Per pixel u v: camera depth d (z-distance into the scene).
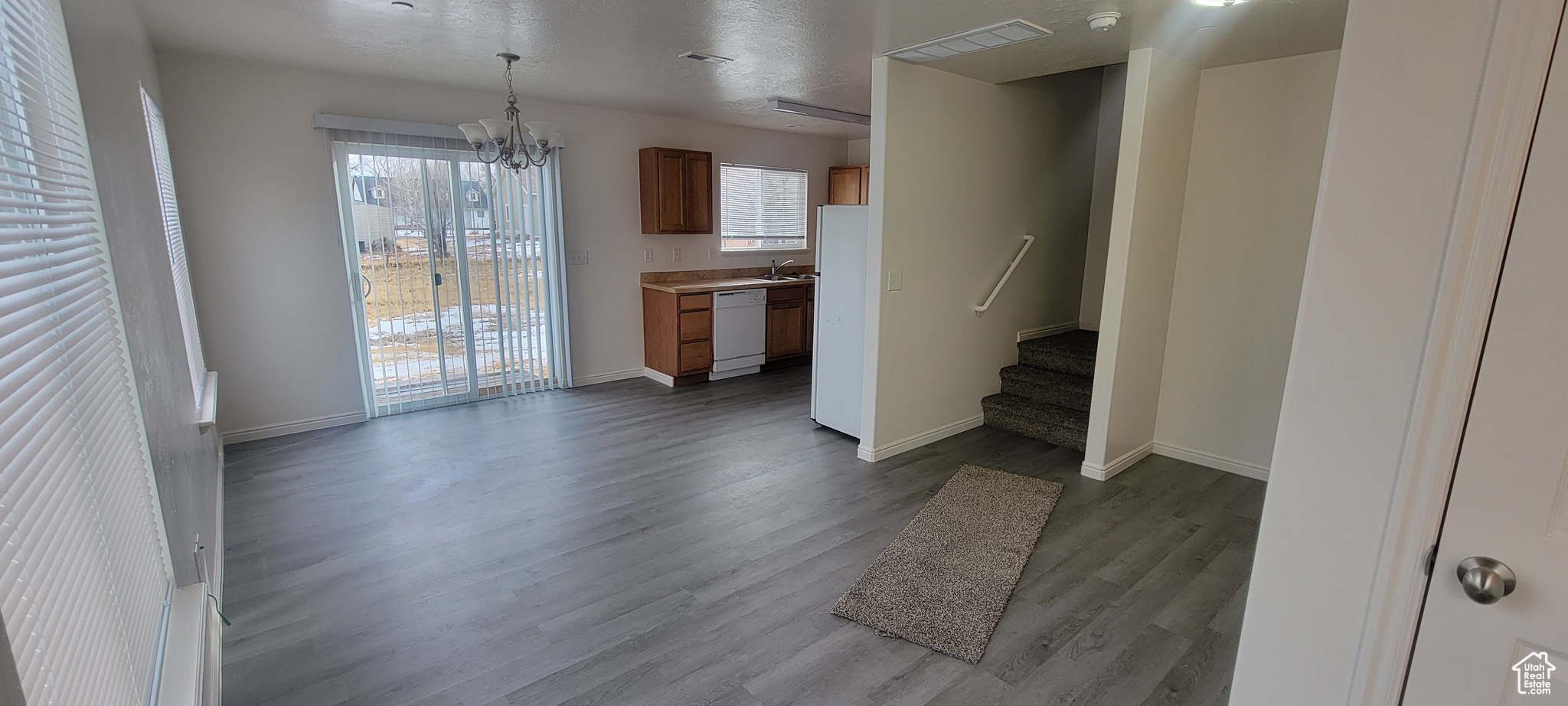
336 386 4.42
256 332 4.07
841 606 2.40
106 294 1.31
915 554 2.80
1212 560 2.78
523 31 3.12
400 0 2.69
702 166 5.88
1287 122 3.34
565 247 5.34
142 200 1.81
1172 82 3.35
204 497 2.43
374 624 2.29
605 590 2.52
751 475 3.69
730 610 2.40
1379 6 1.02
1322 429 1.17
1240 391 3.66
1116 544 2.91
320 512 3.14
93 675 0.92
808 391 5.57
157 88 3.38
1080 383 4.34
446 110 4.55
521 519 3.10
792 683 2.02
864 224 4.05
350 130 4.18
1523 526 1.00
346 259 4.32
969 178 4.05
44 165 1.04
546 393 5.39
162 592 1.54
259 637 2.21
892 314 3.79
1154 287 3.65
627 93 4.67
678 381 5.70
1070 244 5.02
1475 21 0.95
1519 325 0.97
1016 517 3.14
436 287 4.73
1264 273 3.51
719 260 6.46
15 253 0.83
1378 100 1.04
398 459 3.86
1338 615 1.21
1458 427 1.03
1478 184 0.97
